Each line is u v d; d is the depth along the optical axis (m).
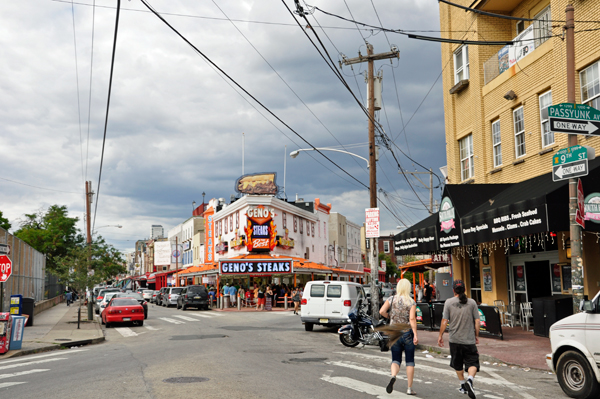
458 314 7.96
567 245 15.30
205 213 56.88
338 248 65.94
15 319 14.98
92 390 8.38
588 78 14.74
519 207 13.77
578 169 10.42
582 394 7.75
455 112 22.72
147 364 11.45
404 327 8.03
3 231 24.98
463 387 7.61
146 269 107.81
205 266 46.31
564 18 15.48
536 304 15.23
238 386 8.52
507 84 18.59
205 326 23.66
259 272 39.94
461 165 22.45
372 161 20.58
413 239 20.45
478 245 20.05
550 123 10.41
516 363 10.98
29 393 8.29
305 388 8.38
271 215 44.03
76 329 22.33
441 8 23.53
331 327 22.30
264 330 21.05
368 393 8.04
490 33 20.36
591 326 7.76
